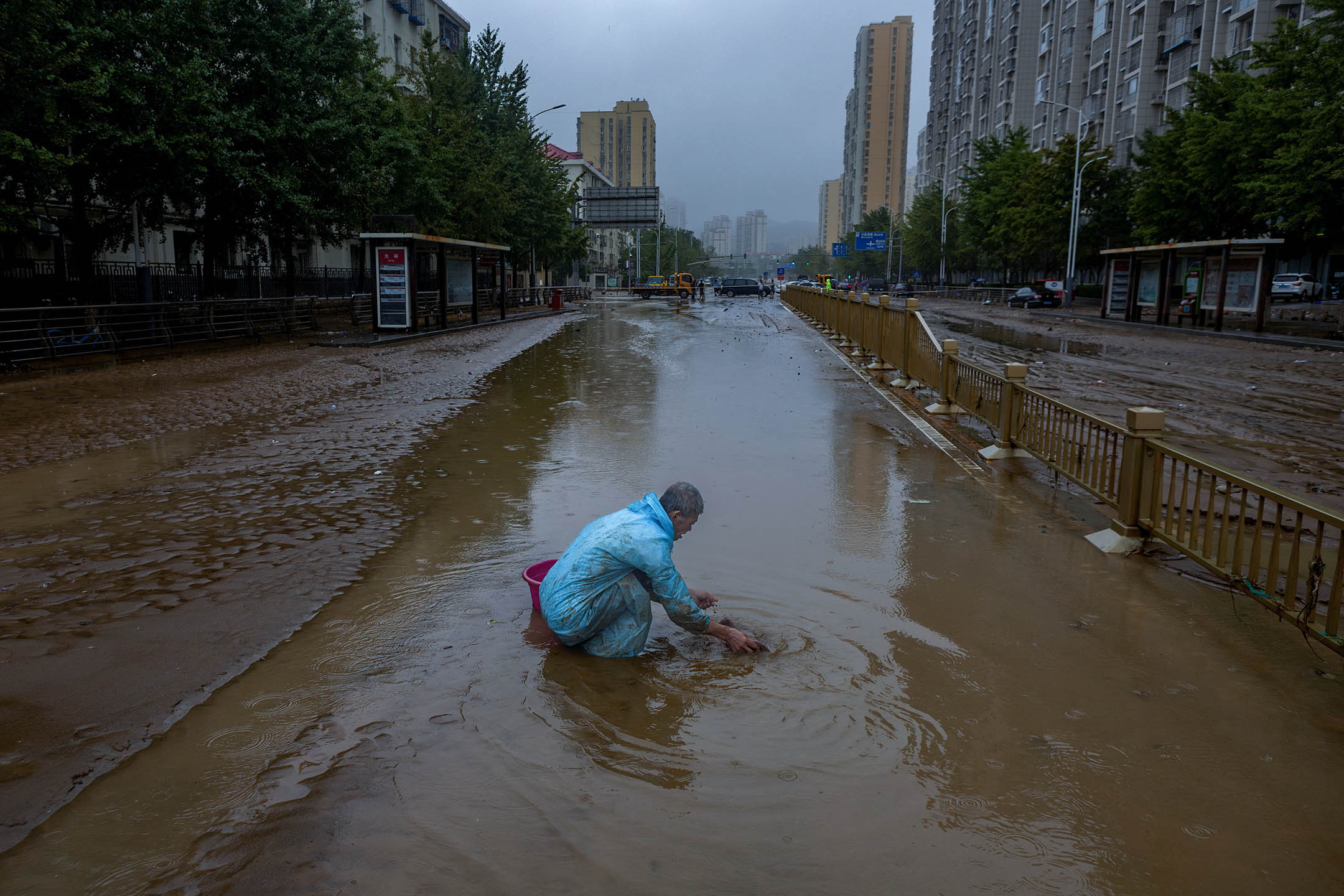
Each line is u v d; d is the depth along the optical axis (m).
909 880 2.38
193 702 3.32
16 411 10.70
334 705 3.30
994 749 3.06
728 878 2.37
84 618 4.16
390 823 2.58
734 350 19.47
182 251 30.58
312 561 5.05
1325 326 29.61
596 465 7.68
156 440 8.89
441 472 7.42
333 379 14.20
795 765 2.93
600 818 2.62
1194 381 15.03
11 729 3.11
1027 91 84.88
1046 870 2.43
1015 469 7.82
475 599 4.43
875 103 180.88
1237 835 2.60
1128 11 60.28
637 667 3.66
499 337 23.83
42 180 15.03
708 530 5.73
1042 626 4.20
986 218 58.28
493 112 40.31
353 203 23.38
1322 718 3.32
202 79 17.75
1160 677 3.66
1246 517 6.42
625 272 116.88
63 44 14.12
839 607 4.39
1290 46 27.95
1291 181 25.25
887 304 14.58
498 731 3.11
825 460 8.02
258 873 2.36
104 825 2.56
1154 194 38.00
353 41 23.06
